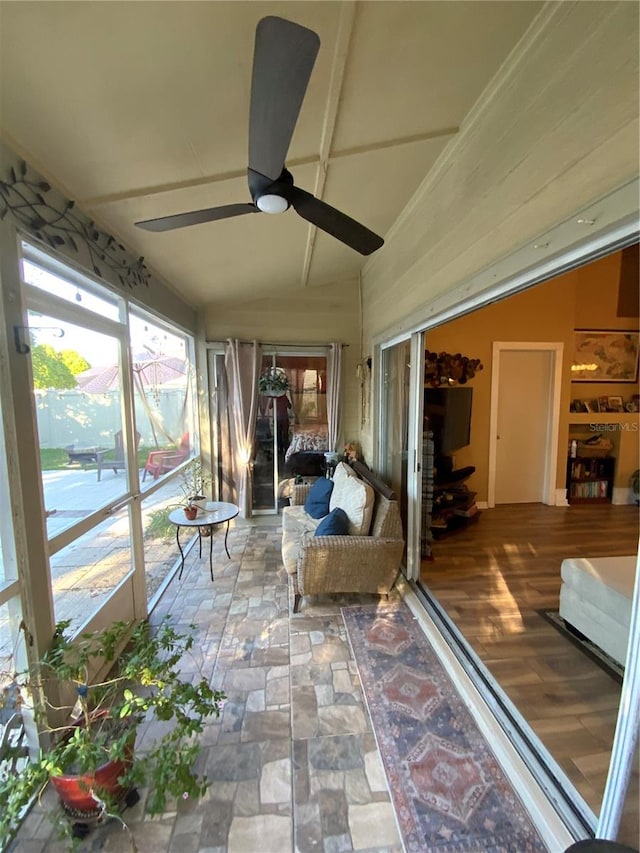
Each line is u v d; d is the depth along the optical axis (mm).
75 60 1171
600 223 1147
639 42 1008
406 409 3330
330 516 2850
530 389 4945
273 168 1278
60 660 1546
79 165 1669
